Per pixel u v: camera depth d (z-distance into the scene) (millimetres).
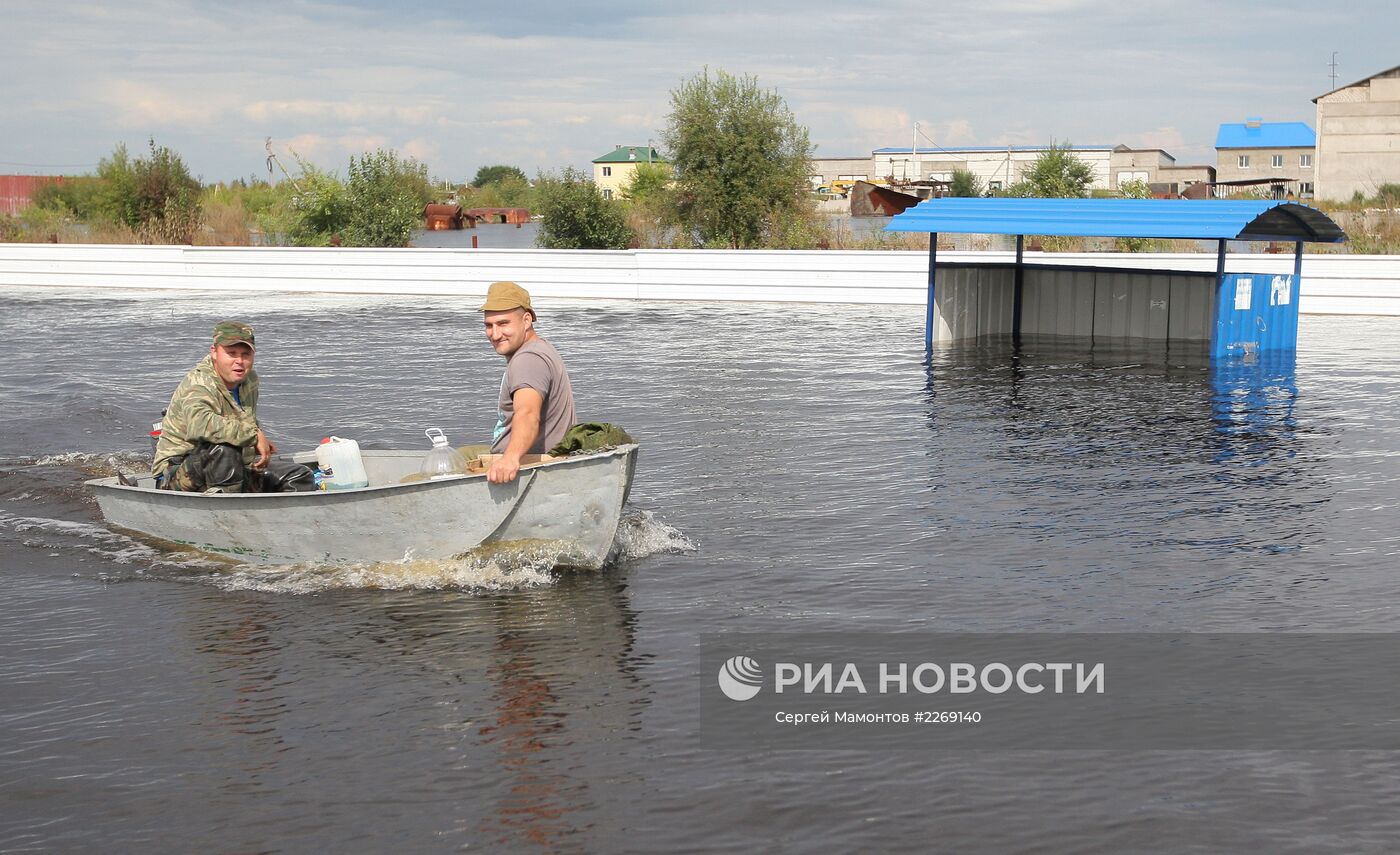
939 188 73062
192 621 6477
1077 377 15469
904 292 26438
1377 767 4727
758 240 34094
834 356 17609
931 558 7496
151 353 18281
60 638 6242
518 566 7137
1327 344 19188
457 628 6320
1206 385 14734
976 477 9688
